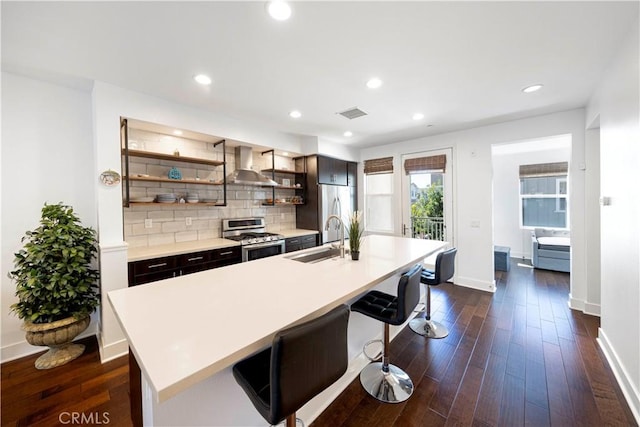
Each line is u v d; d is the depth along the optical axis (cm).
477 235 389
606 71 216
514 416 161
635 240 166
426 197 444
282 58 196
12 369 210
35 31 162
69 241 215
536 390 182
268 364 119
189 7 144
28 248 204
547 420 157
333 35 170
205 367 77
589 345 235
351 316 203
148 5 142
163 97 266
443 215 423
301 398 93
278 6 144
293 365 89
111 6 142
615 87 196
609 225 212
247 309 118
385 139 450
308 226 455
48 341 208
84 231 230
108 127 236
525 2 142
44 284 205
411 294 172
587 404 169
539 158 555
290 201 434
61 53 188
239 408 126
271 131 384
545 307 320
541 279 430
